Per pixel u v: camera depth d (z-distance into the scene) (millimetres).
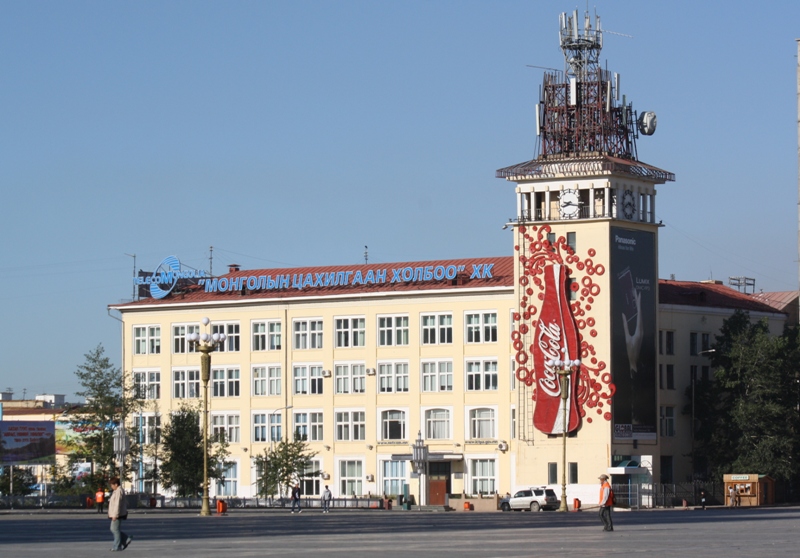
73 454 133125
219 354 151375
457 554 42125
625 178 131250
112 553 44594
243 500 135625
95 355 135000
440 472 139875
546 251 131000
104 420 132750
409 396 141750
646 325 131750
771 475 128625
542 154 133875
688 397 137375
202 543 51188
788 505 128125
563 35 135125
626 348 129125
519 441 131125
